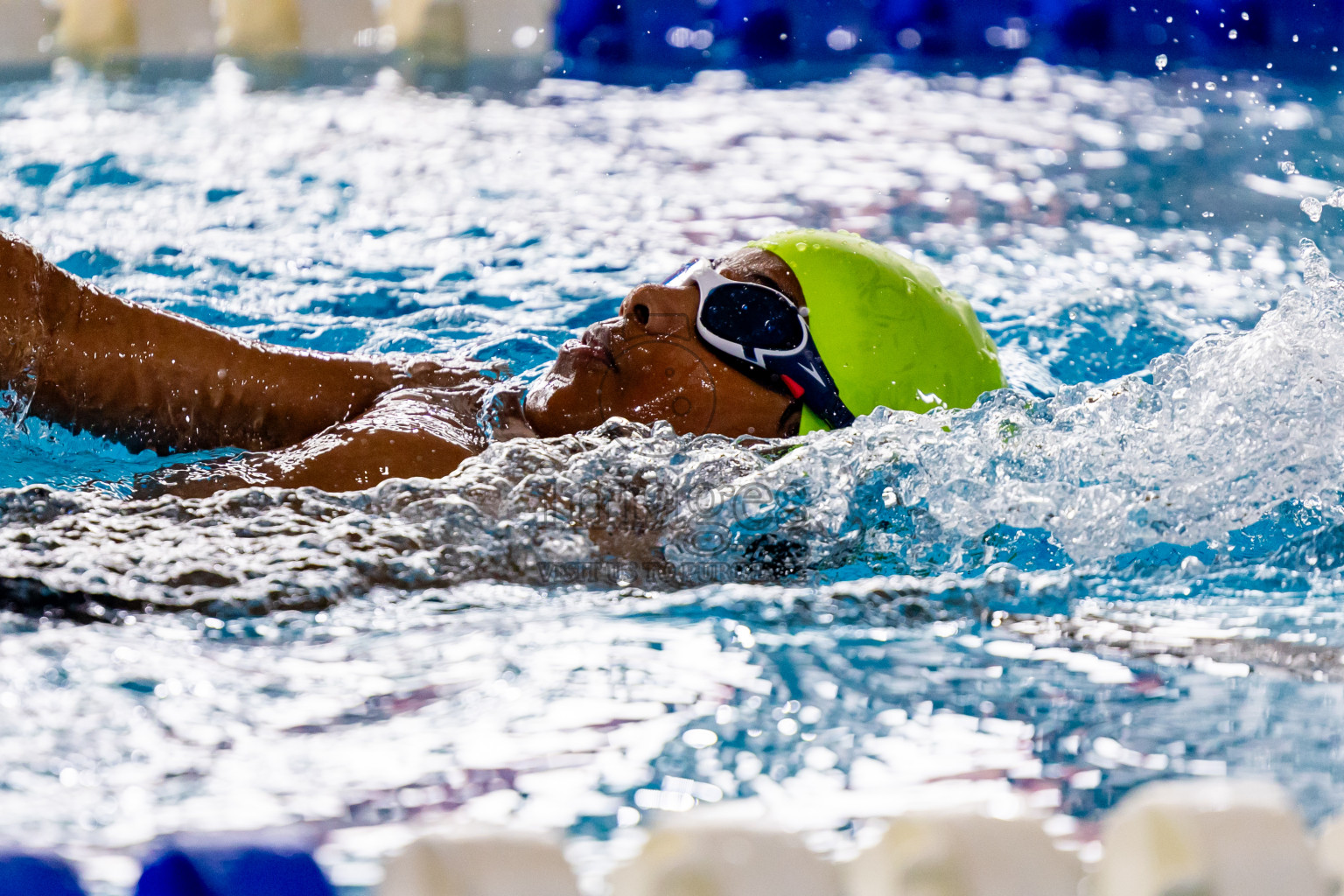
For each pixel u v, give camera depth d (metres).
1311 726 3.96
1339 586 5.38
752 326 6.60
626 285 12.27
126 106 23.12
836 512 5.81
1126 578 5.52
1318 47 29.44
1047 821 3.35
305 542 5.28
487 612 4.97
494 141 20.78
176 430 6.94
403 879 2.30
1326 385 6.23
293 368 7.21
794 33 32.25
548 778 3.53
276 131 20.88
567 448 6.23
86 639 4.36
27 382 6.48
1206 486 5.91
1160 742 3.85
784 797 3.46
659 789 3.49
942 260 13.93
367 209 15.60
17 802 3.26
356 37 32.22
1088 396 6.66
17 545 4.99
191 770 3.49
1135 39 30.80
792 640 4.71
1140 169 18.78
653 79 28.52
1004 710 4.09
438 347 9.84
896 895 2.42
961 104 24.81
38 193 15.56
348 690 4.10
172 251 12.97
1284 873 2.36
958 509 5.86
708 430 6.61
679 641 4.66
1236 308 11.79
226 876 2.51
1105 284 12.73
